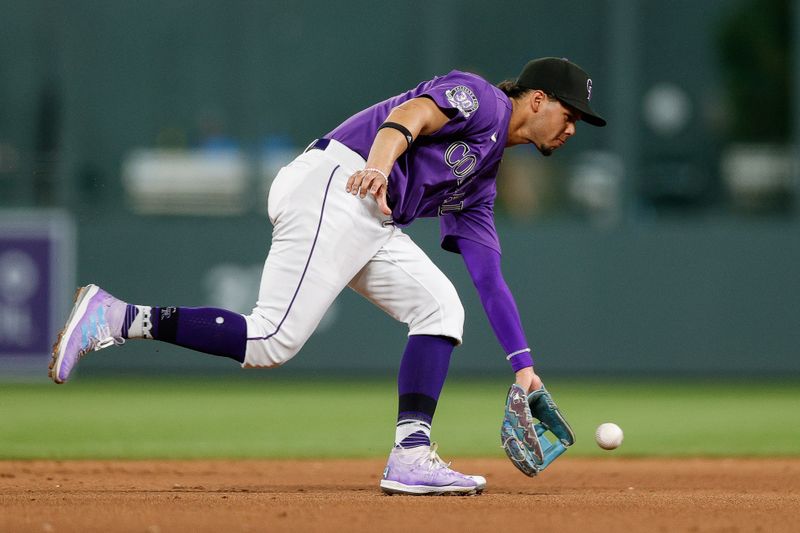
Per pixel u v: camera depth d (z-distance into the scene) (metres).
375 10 47.75
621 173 46.69
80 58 46.44
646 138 48.28
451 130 14.85
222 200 47.84
